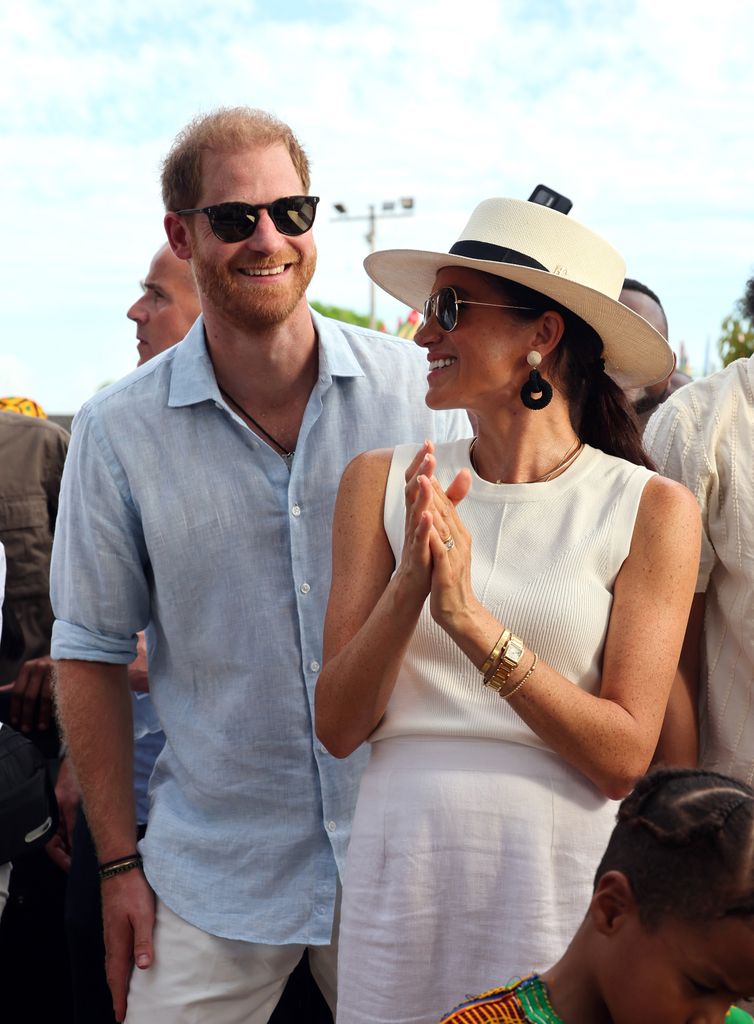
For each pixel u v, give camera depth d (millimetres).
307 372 3008
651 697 2242
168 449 2938
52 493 4469
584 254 2473
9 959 3932
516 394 2430
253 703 2904
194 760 2945
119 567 2971
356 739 2363
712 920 1508
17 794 3125
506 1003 1671
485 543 2391
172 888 2898
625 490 2375
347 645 2330
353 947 2316
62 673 3020
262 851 2895
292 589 2938
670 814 1575
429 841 2254
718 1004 1570
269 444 3012
